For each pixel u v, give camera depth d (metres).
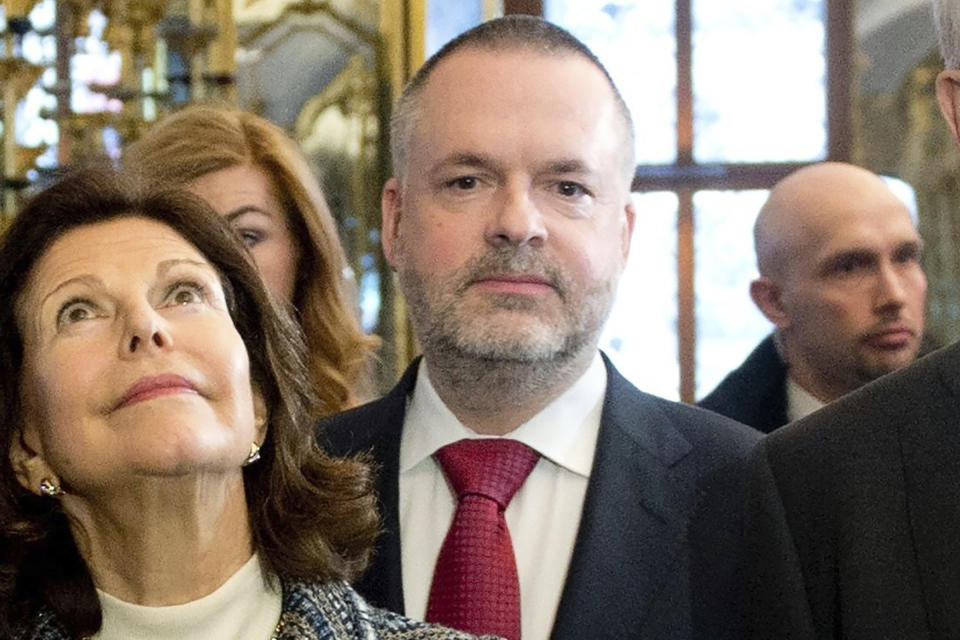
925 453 1.90
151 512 1.63
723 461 2.13
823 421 1.99
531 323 2.08
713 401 3.11
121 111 4.73
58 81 4.69
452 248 2.10
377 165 5.85
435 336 2.11
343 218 5.82
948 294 6.23
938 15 1.92
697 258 6.51
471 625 2.03
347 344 2.80
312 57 5.90
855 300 2.99
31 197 1.76
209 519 1.66
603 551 2.04
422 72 2.23
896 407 1.95
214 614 1.69
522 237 2.07
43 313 1.66
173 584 1.68
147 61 4.96
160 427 1.58
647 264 6.52
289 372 1.80
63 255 1.70
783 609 1.92
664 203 6.55
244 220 2.66
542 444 2.14
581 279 2.10
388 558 2.11
